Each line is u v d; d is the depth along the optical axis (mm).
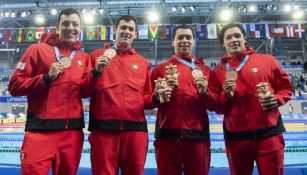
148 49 18578
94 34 12477
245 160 2279
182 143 2381
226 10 13422
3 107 10078
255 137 2229
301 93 11227
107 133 2178
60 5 13477
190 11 14125
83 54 2350
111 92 2221
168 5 13203
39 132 2051
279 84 2387
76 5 13320
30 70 2145
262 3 13078
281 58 17516
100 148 2154
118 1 15328
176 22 17141
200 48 18391
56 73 2018
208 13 14117
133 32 2447
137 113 2248
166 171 2391
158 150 2457
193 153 2373
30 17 14195
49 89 2096
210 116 9164
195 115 2418
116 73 2291
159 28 12422
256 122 2236
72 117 2123
